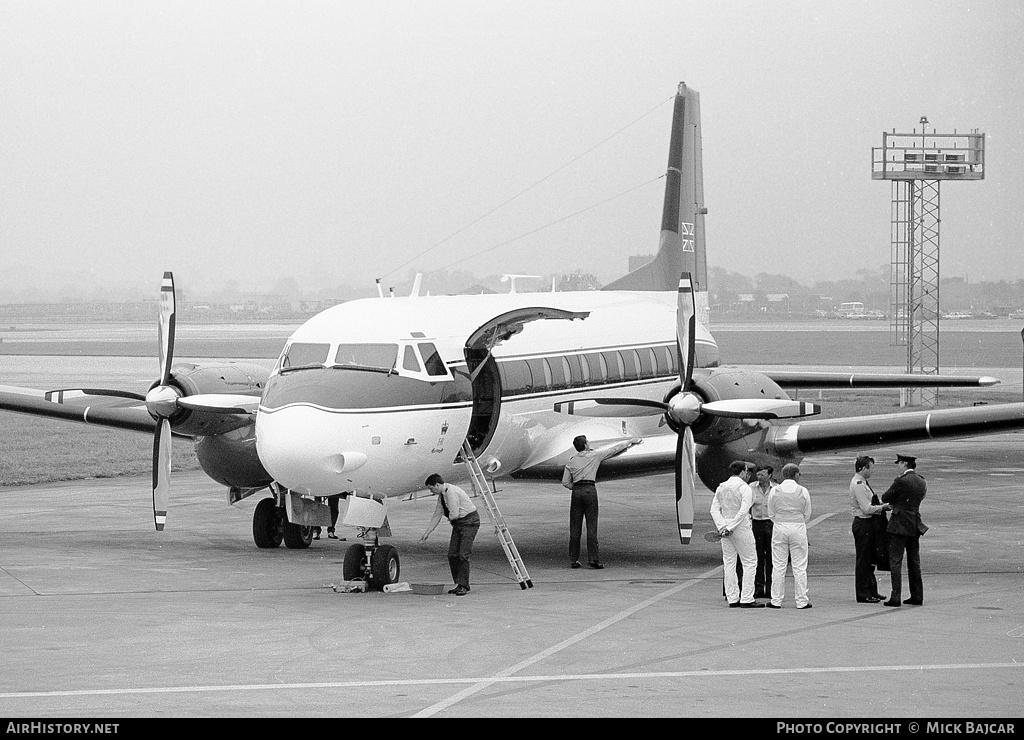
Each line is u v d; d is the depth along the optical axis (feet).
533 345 94.53
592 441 92.63
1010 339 569.23
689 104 131.64
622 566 86.58
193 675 53.52
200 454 95.20
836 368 346.95
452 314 87.76
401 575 82.17
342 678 53.11
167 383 92.53
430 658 57.06
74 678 52.85
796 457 88.22
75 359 448.65
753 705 48.55
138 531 103.09
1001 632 62.69
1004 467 152.56
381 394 76.64
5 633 62.49
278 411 75.00
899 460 70.49
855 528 71.61
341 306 84.64
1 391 104.99
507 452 90.79
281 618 66.90
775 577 69.72
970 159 231.50
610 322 107.34
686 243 131.03
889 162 231.91
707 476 87.92
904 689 51.03
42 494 131.13
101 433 218.38
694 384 86.02
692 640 61.00
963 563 85.46
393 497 80.59
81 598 72.90
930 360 400.26
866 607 69.97
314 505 79.36
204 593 74.90
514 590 76.43
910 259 237.25
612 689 51.19
